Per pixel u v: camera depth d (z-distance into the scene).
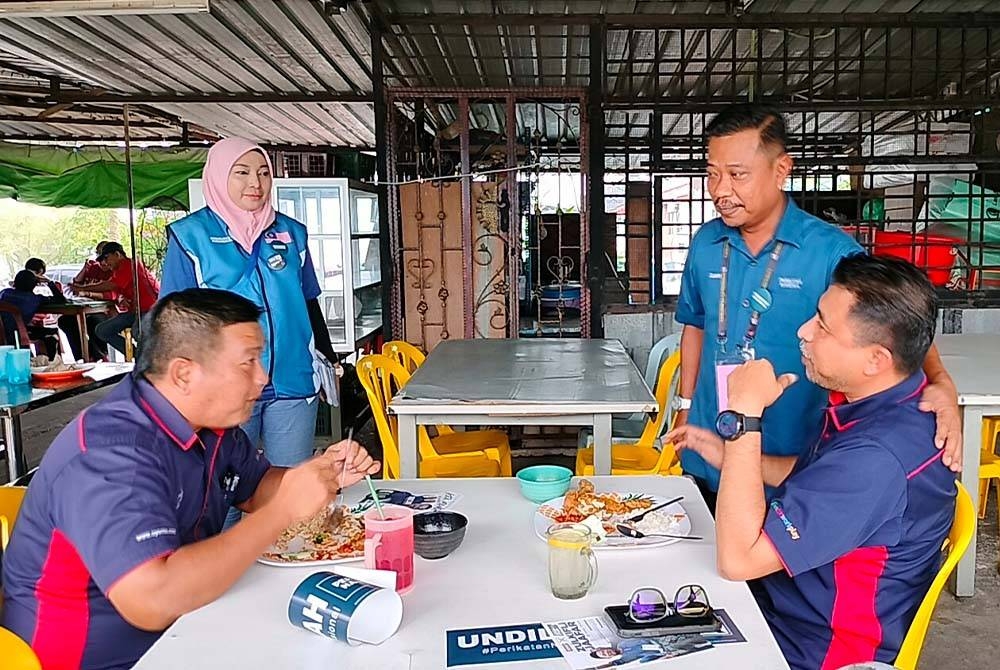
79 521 1.22
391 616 1.13
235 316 1.39
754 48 5.18
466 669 1.06
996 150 5.21
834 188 5.05
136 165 8.77
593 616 1.20
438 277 4.94
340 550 1.44
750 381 1.34
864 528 1.25
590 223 4.70
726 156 1.88
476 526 1.58
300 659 1.09
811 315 1.93
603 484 1.83
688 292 2.29
